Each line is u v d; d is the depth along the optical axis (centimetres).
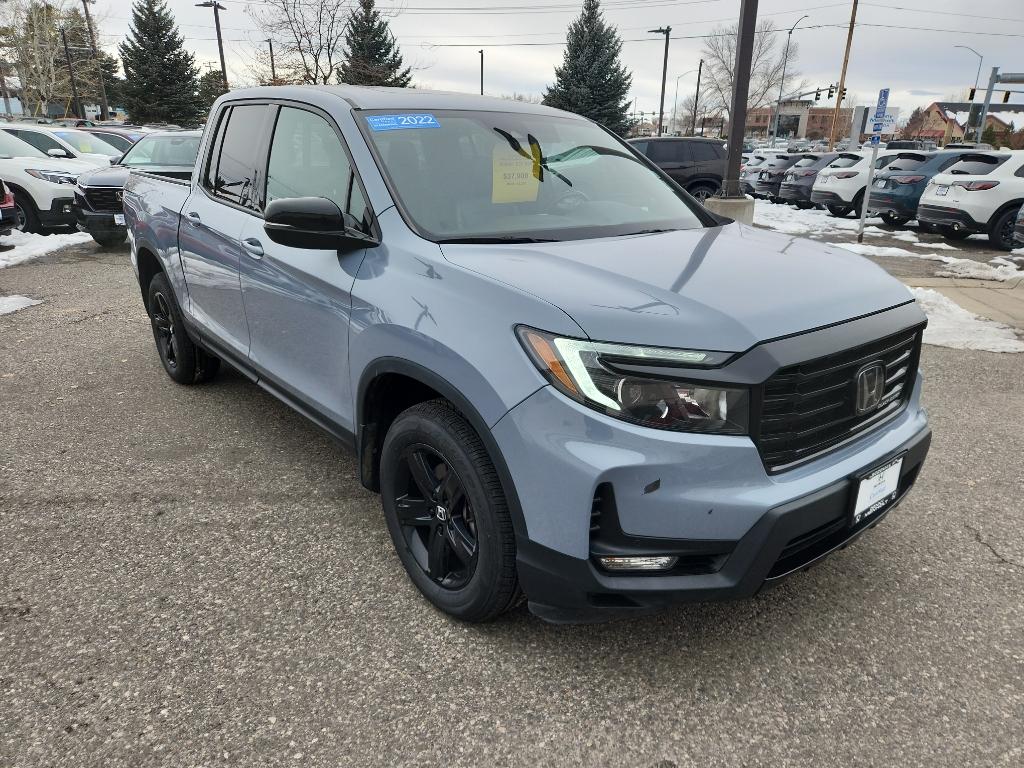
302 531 310
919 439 250
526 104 362
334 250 277
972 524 323
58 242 1063
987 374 529
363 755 198
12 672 226
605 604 206
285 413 441
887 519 328
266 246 320
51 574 277
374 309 250
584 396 194
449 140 299
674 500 194
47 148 1299
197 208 395
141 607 259
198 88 5131
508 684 225
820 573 286
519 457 204
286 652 237
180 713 211
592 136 358
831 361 212
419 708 215
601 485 196
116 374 510
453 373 218
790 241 290
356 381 268
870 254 1094
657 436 192
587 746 203
